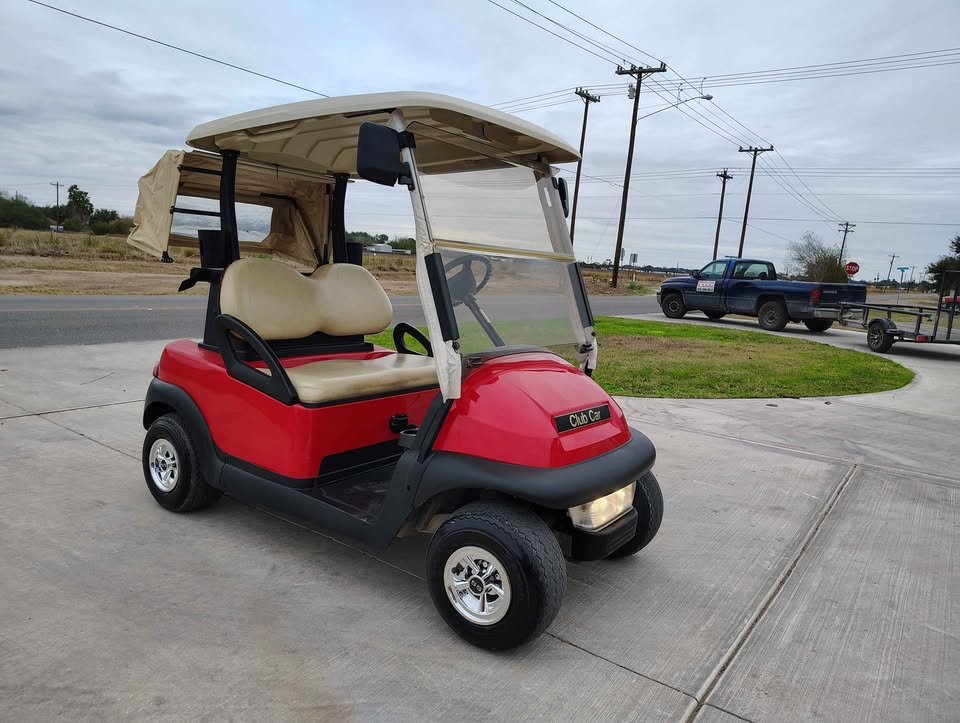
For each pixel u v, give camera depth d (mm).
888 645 2561
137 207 3404
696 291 16312
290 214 4047
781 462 4820
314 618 2551
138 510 3455
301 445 2854
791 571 3156
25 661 2174
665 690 2230
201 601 2619
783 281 14742
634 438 2773
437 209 2547
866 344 13031
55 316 10047
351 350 3855
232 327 3088
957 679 2361
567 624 2619
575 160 3152
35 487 3670
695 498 4059
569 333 3141
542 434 2311
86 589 2656
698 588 2957
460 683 2209
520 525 2291
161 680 2121
